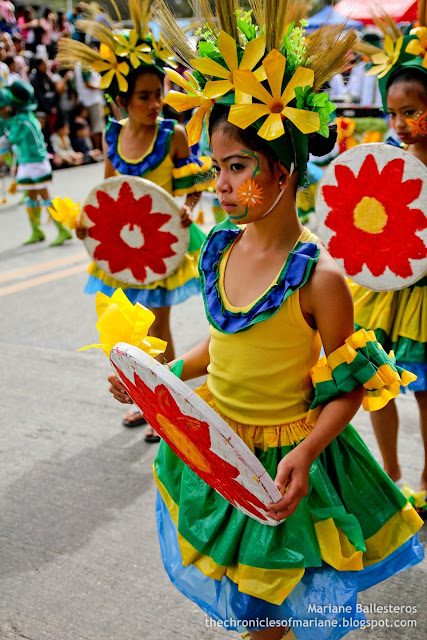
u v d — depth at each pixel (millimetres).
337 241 2625
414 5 3670
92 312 5141
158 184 3406
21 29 11945
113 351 1543
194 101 1606
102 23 3297
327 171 2586
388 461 2744
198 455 1549
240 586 1605
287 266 1579
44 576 2484
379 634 2160
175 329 4691
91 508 2867
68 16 12289
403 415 3488
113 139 3477
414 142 2541
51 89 11500
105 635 2211
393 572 1757
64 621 2273
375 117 6957
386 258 2525
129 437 3420
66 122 11953
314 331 1637
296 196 1650
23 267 6375
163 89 3340
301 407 1668
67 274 6113
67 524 2770
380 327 2605
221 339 1687
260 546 1598
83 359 4332
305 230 1668
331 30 1597
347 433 1761
